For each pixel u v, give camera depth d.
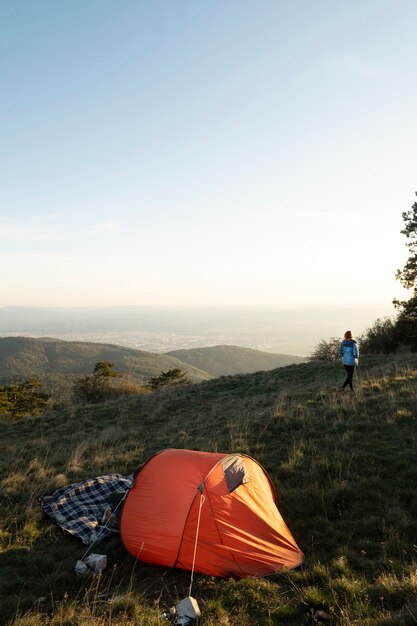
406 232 30.03
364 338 32.44
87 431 17.08
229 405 18.22
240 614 5.00
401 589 4.90
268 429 12.13
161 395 22.97
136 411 19.81
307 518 7.17
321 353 39.78
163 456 7.31
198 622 4.87
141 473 7.20
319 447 10.12
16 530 7.36
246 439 11.38
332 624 4.61
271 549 6.23
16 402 41.28
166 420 17.69
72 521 7.57
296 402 15.10
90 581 5.95
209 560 6.05
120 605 5.17
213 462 6.80
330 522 6.98
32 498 8.63
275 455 10.00
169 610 5.11
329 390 16.09
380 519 6.88
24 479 9.95
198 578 5.94
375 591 5.04
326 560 6.03
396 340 29.53
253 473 7.16
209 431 13.56
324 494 7.76
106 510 7.62
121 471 10.39
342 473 8.59
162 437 13.70
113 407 20.84
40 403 42.50
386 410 12.10
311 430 11.24
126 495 7.11
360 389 15.02
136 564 6.42
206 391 22.58
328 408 13.02
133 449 12.70
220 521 6.27
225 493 6.51
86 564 6.25
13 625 4.88
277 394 18.09
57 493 8.76
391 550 6.02
